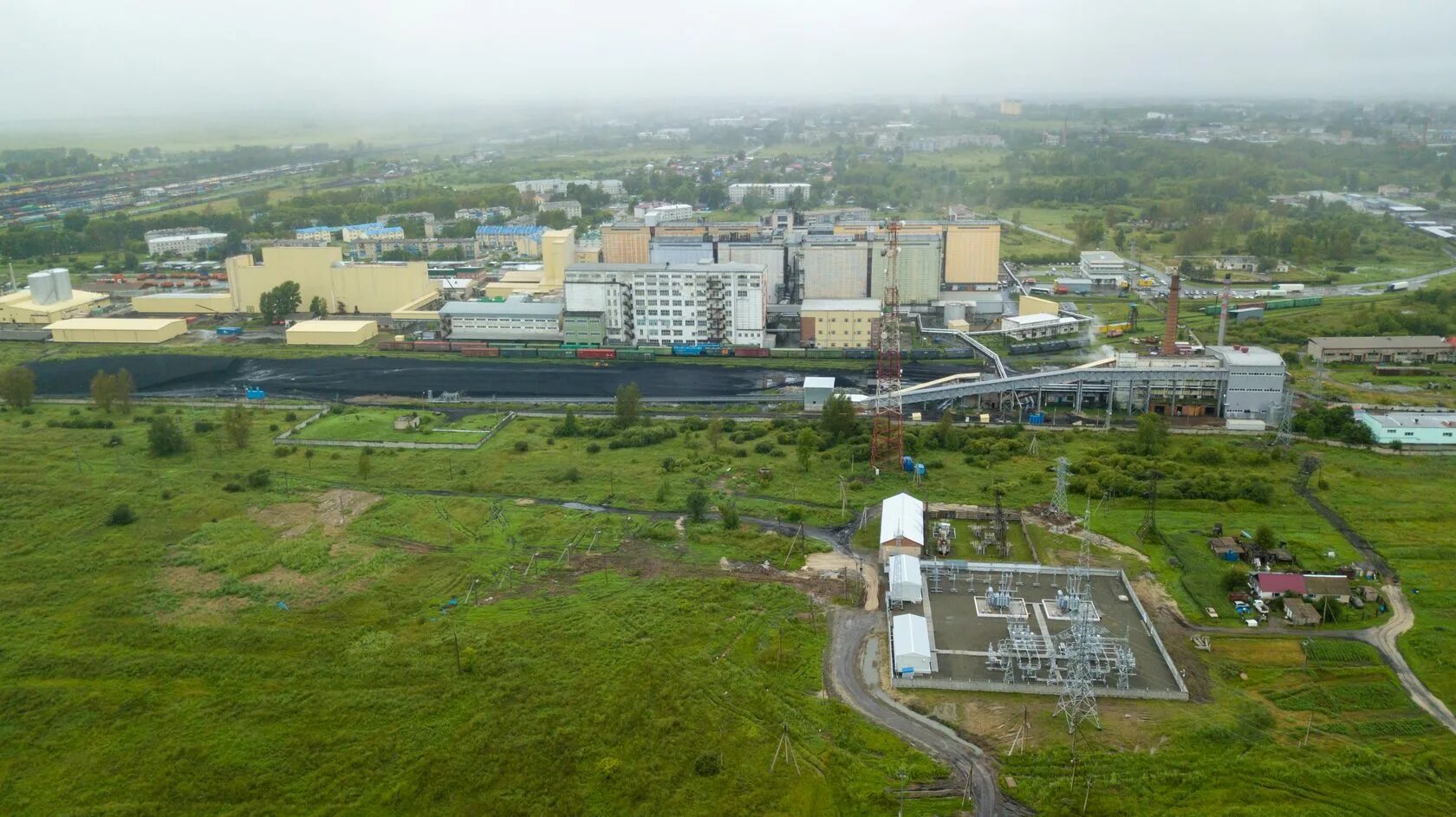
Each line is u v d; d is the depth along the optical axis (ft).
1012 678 417.49
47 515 586.45
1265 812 337.52
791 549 542.16
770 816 339.57
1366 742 376.68
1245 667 426.51
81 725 388.57
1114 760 365.40
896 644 433.48
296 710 397.80
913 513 554.46
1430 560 518.78
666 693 406.00
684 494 621.72
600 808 344.90
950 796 347.97
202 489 634.02
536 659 431.02
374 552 539.70
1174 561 520.83
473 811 344.49
